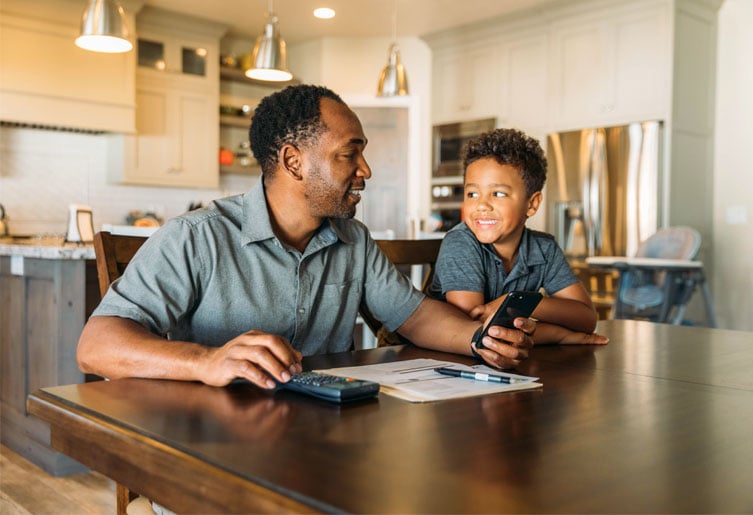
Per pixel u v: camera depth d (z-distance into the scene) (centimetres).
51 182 514
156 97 535
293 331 121
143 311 101
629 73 472
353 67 614
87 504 226
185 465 59
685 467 58
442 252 153
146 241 114
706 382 98
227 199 120
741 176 482
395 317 130
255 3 512
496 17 541
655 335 154
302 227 120
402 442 64
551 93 516
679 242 405
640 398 86
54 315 254
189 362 88
